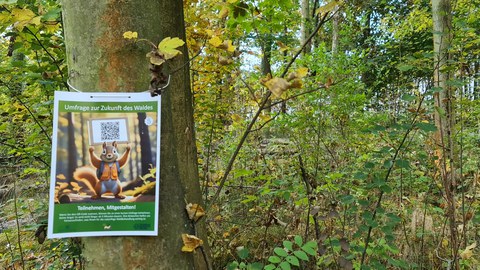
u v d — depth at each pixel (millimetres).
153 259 1178
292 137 3572
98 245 1163
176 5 1613
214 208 3350
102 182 1154
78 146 1142
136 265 1163
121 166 1163
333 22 7516
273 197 3217
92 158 1148
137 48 1177
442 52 2418
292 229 2961
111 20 1158
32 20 1317
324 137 3717
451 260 2434
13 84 2121
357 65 4281
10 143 2279
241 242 2967
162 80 1178
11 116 2328
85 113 1146
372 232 2801
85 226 1143
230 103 3684
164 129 1241
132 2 1177
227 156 4090
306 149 3457
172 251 1212
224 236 2957
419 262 2674
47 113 2205
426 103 2172
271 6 2168
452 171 2674
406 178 3488
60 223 1128
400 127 1938
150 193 1173
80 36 1175
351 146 3678
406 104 3293
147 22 1202
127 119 1169
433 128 1864
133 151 1171
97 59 1164
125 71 1169
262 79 1194
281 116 3338
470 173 3652
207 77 3221
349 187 2799
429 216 3041
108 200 1153
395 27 5855
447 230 2875
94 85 1171
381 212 1997
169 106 1275
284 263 1758
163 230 1201
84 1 1163
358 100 3719
